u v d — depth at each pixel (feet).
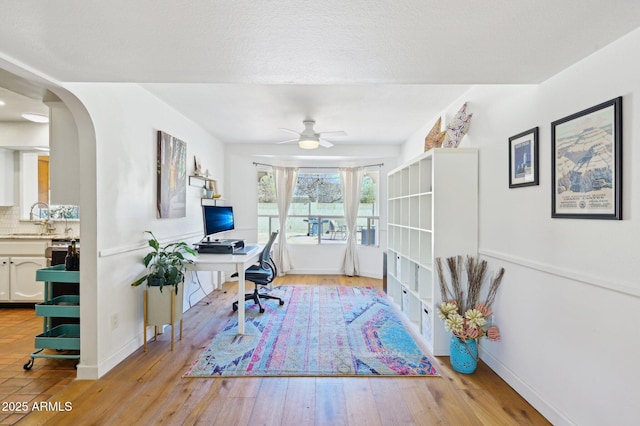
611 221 5.29
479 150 9.62
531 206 7.24
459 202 9.64
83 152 8.21
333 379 8.25
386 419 6.70
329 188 21.44
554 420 6.51
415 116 13.60
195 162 14.78
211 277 16.70
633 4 4.35
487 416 6.81
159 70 6.71
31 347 10.01
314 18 4.78
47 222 15.12
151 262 10.75
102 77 7.08
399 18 4.75
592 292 5.68
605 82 5.45
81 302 8.25
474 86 10.02
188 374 8.39
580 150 5.87
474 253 9.64
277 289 17.26
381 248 20.15
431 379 8.30
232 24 4.95
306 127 14.33
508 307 8.13
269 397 7.44
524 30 5.05
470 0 4.32
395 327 11.79
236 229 19.70
